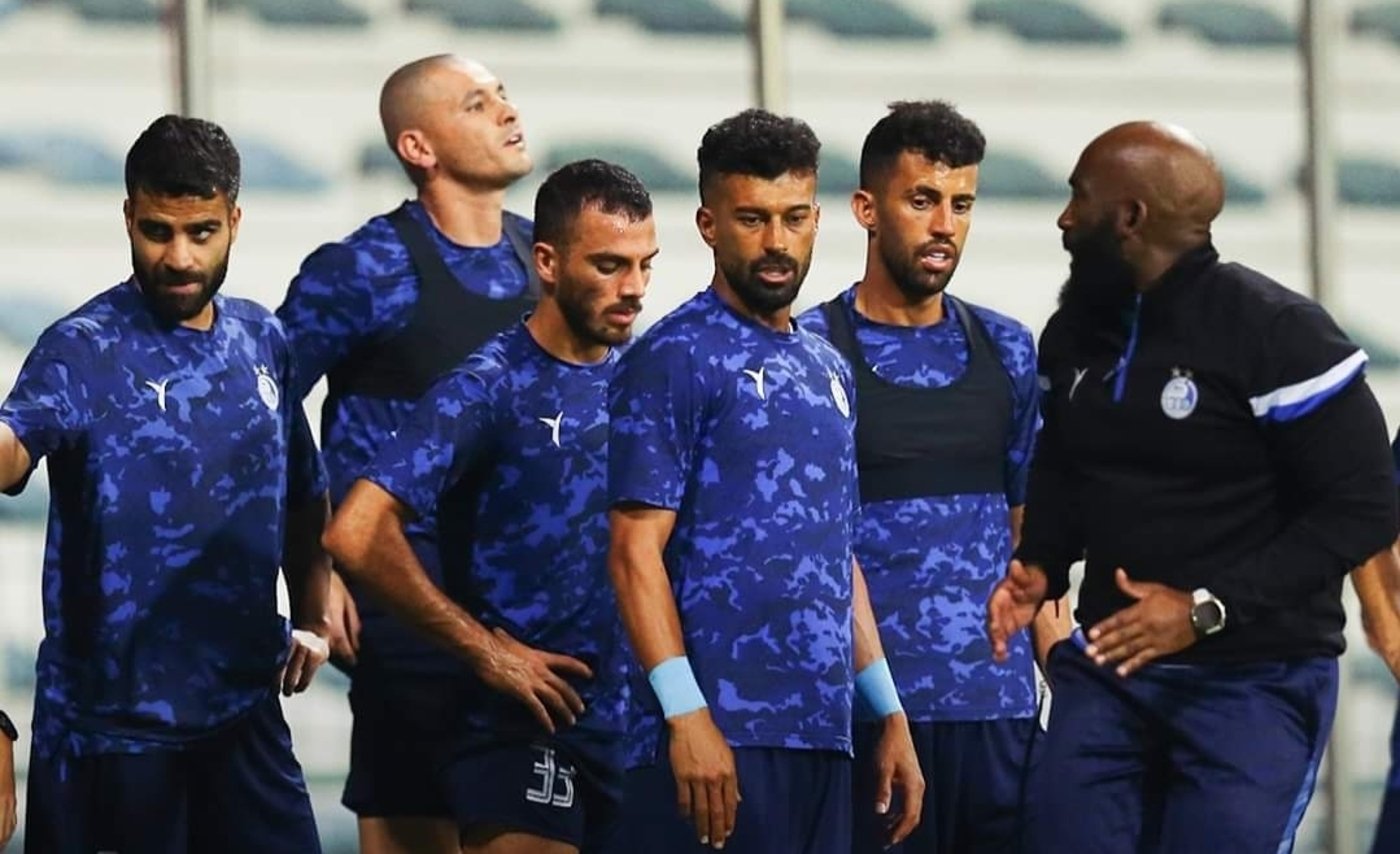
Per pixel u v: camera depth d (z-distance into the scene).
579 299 16.84
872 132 18.50
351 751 19.39
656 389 15.53
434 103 19.73
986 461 18.44
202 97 24.44
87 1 24.31
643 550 15.37
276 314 19.41
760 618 15.56
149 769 16.20
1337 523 15.18
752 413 15.60
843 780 15.91
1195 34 27.08
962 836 18.41
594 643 17.28
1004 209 26.44
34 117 24.17
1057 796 15.98
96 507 16.00
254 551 16.45
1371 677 26.33
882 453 18.19
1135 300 15.70
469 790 17.25
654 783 15.70
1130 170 15.61
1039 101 26.67
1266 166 27.25
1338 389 15.11
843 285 25.97
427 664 18.91
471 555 17.19
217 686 16.39
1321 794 26.20
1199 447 15.45
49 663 16.30
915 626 18.14
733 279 15.71
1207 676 15.66
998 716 18.28
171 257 15.91
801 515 15.66
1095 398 15.76
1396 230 27.47
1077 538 16.50
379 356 19.47
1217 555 15.52
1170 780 15.95
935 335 18.55
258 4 24.64
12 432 15.48
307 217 24.61
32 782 16.41
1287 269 27.25
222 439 16.30
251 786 16.66
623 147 25.56
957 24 26.42
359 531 16.56
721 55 25.86
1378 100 27.50
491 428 16.95
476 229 19.88
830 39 26.16
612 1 25.59
